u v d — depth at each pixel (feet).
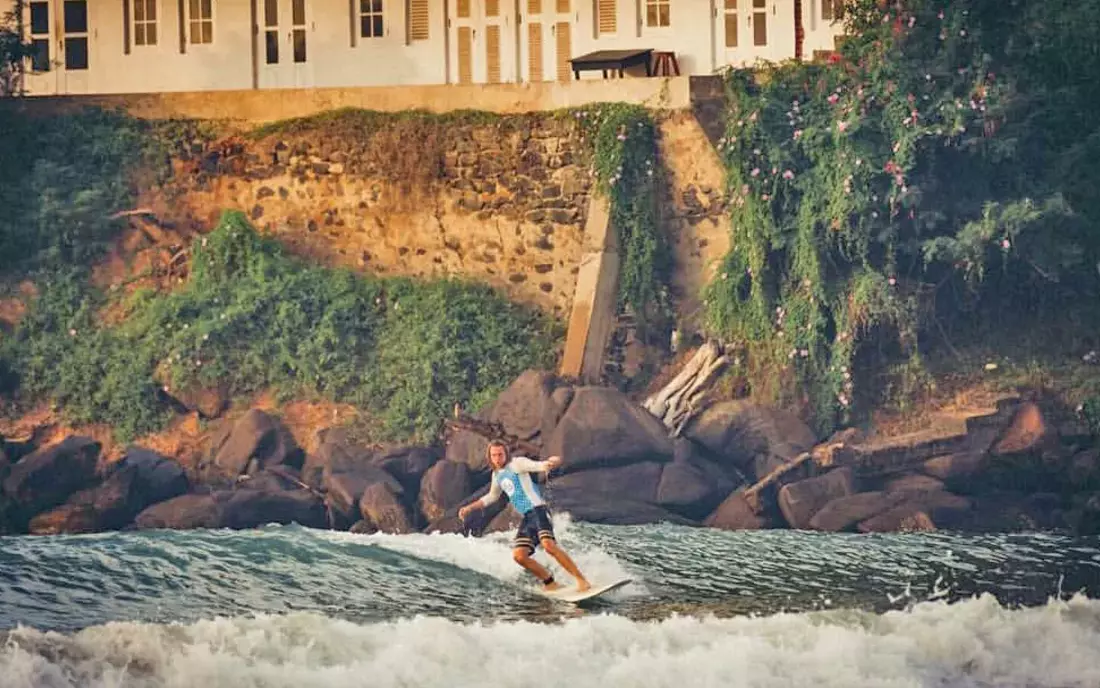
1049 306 409.28
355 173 444.14
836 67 417.69
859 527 341.62
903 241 403.75
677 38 496.23
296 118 449.06
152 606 247.50
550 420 365.81
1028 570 284.20
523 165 437.17
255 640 205.26
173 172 448.65
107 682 189.98
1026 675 214.28
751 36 495.41
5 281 429.79
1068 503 352.28
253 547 293.02
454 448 370.53
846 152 402.11
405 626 216.33
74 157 447.83
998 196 408.46
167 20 513.45
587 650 210.79
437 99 445.37
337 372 411.13
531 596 258.37
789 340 401.49
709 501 356.59
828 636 215.92
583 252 427.33
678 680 200.34
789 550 304.71
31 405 410.52
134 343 417.49
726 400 398.21
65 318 424.05
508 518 345.10
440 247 438.81
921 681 207.62
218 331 414.00
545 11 501.15
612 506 350.64
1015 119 405.59
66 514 342.44
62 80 513.04
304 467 375.04
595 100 437.17
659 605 250.57
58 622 236.02
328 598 254.68
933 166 404.77
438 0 505.25
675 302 426.92
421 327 418.72
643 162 431.43
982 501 352.49
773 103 418.92
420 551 293.23
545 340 422.82
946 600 256.52
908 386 395.55
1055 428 363.97
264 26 511.81
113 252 438.81
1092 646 220.64
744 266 412.77
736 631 220.02
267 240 437.58
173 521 347.15
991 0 409.69
